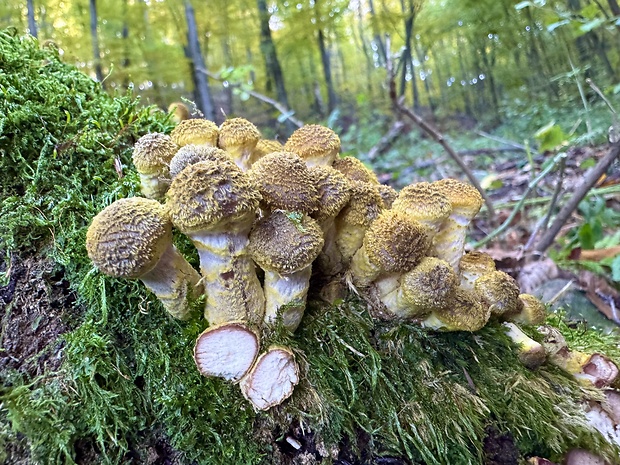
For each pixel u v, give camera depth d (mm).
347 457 210
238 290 198
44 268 218
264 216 200
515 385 239
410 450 216
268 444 202
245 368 198
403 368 229
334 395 210
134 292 213
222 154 208
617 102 929
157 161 224
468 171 562
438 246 245
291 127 1578
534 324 267
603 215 520
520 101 1633
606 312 443
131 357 211
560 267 500
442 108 2438
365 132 1696
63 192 239
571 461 239
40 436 178
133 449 197
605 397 253
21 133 241
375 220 221
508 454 231
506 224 535
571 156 841
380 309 236
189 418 197
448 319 221
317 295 240
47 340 206
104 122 277
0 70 257
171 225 187
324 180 213
